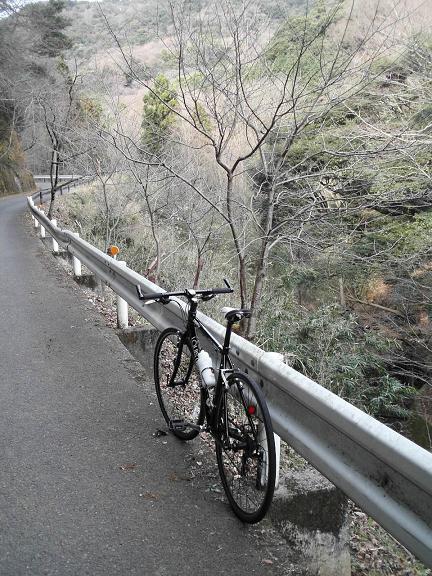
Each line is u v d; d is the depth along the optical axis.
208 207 12.40
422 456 2.01
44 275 10.51
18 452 3.78
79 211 23.73
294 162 9.39
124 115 14.46
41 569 2.62
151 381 5.17
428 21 10.30
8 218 24.11
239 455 3.49
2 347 6.11
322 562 3.19
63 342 6.26
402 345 11.99
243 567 2.71
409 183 9.50
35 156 49.06
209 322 3.96
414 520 2.09
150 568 2.66
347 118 10.23
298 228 9.07
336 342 10.63
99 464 3.63
